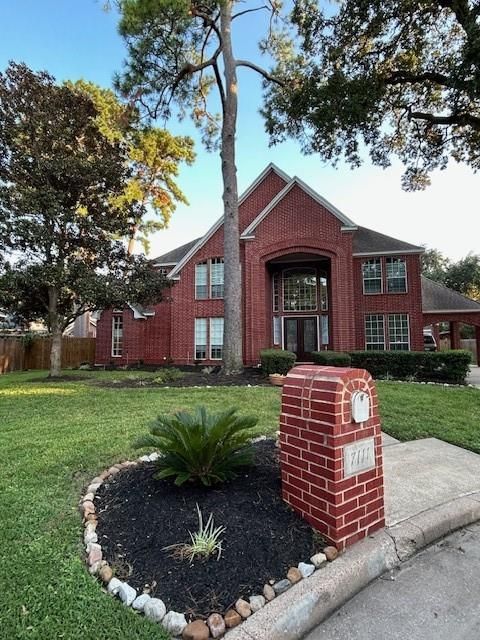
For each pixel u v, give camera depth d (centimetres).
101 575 213
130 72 1132
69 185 1193
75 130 1202
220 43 1301
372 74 1140
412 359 1197
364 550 241
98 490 326
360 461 257
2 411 682
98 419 593
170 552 230
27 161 1125
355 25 1083
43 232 1109
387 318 1662
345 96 1128
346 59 1155
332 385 250
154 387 952
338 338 1470
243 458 322
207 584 204
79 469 375
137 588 203
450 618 198
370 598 217
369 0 1012
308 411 265
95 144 1246
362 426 261
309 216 1542
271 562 223
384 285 1673
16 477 353
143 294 1246
